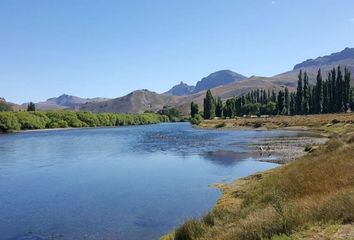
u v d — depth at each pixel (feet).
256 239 41.50
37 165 169.78
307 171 79.82
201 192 102.12
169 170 145.48
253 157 173.88
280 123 416.67
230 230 48.24
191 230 56.39
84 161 182.29
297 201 56.49
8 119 483.92
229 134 351.05
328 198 48.47
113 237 67.72
